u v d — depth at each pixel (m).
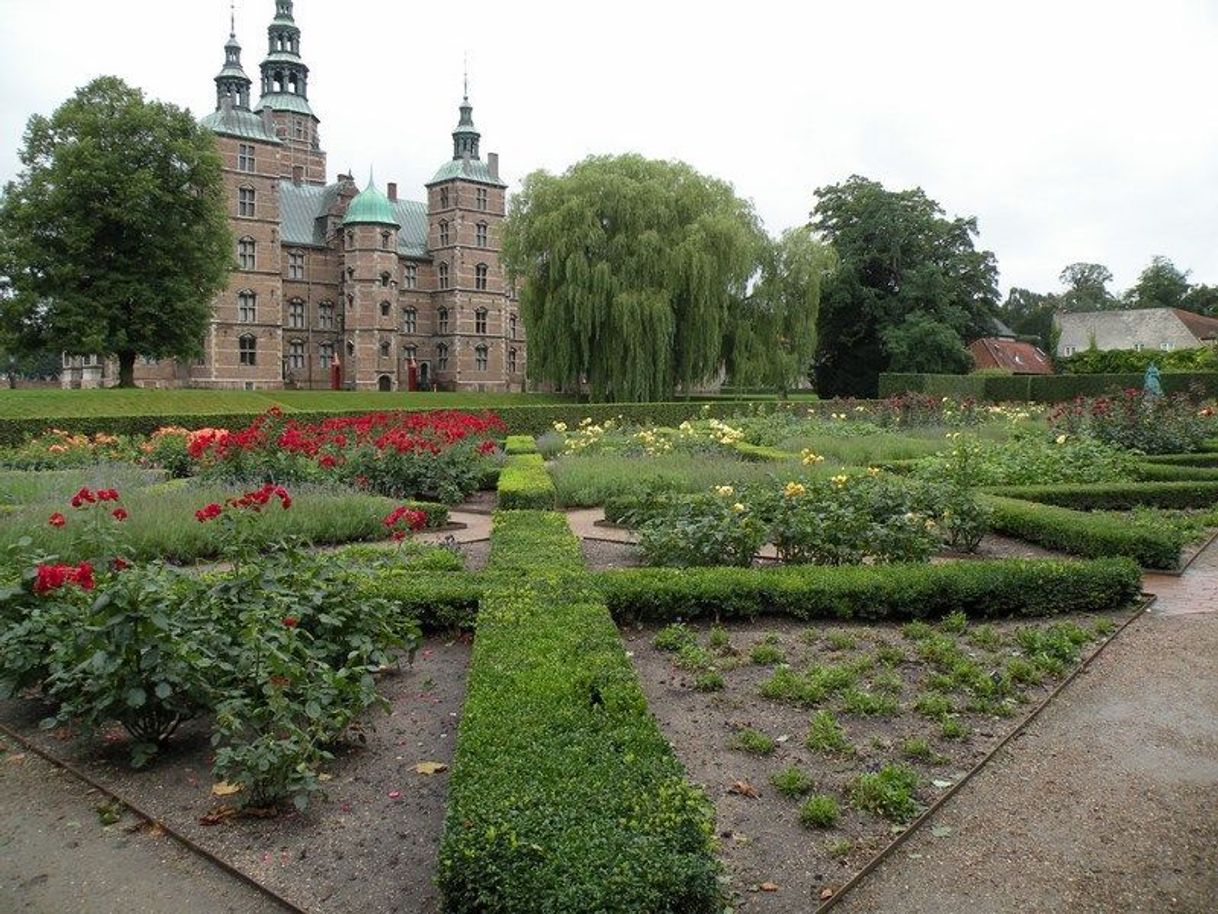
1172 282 83.44
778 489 9.41
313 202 61.38
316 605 5.30
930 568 7.53
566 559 7.86
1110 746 4.95
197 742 4.94
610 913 2.88
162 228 34.06
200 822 4.09
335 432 14.71
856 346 50.38
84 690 4.56
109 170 32.31
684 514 8.85
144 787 4.43
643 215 33.03
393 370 57.78
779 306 37.53
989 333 53.12
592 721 4.22
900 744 4.89
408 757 4.74
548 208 33.44
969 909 3.48
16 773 4.63
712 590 7.09
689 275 32.31
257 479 12.36
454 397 40.84
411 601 6.74
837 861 3.77
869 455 17.36
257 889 3.60
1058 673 6.04
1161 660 6.41
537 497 11.82
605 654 5.16
